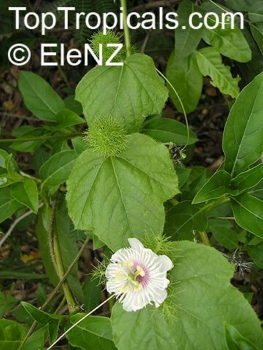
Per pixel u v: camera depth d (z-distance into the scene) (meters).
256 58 0.36
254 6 0.33
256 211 0.25
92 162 0.25
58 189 0.33
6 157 0.30
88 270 0.47
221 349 0.22
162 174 0.25
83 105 0.27
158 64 0.46
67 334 0.27
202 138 0.49
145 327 0.23
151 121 0.33
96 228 0.25
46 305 0.30
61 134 0.35
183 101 0.36
